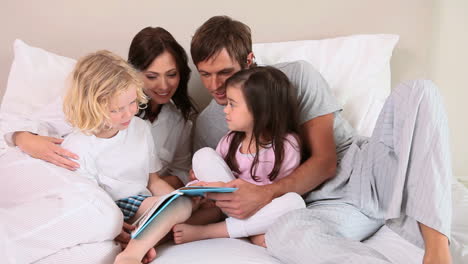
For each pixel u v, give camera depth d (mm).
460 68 1986
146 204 1358
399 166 1112
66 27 2041
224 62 1479
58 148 1311
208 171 1397
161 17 2021
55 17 2039
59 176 1229
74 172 1285
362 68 1798
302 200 1294
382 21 1980
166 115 1726
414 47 1987
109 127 1346
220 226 1294
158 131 1703
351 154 1393
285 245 1120
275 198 1306
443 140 1066
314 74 1508
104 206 1165
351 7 1981
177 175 1788
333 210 1253
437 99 1093
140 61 1537
